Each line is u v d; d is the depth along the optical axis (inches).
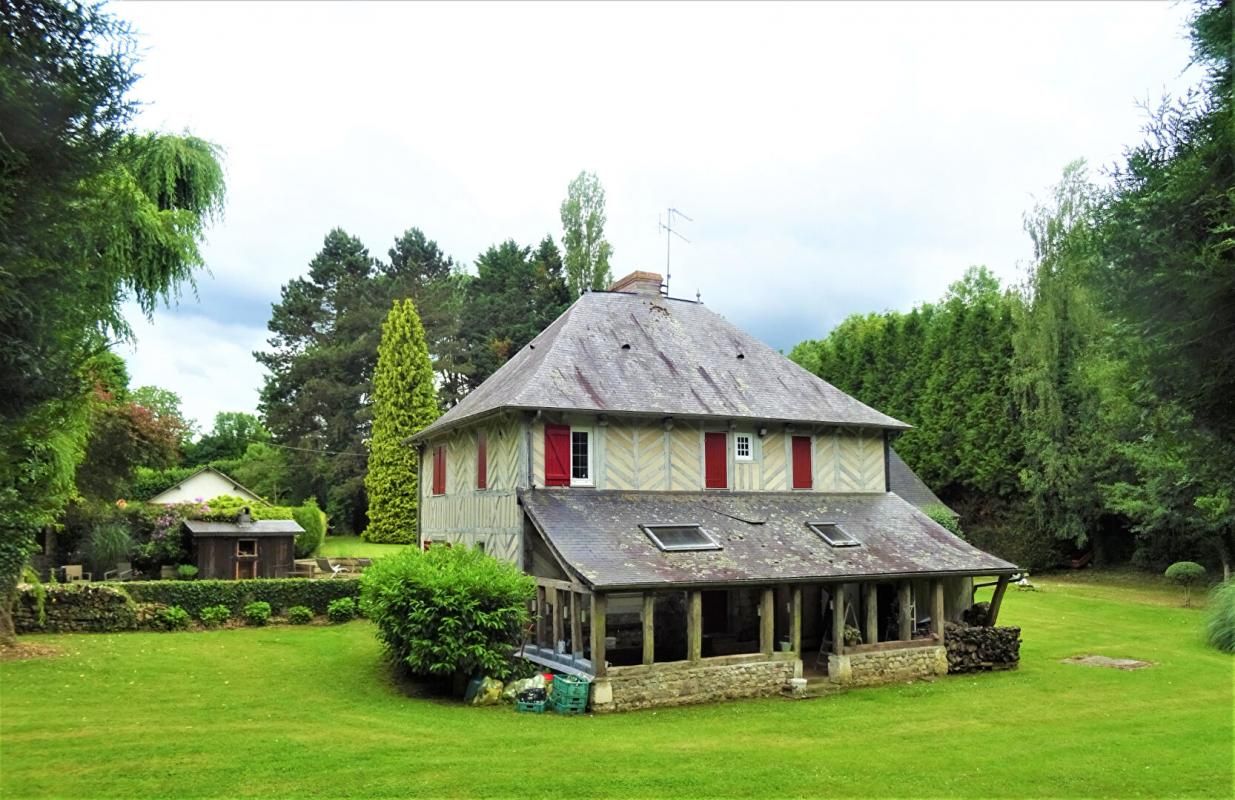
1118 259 307.3
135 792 362.3
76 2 314.0
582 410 703.1
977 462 1457.9
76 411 323.3
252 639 786.8
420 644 579.2
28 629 777.6
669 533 676.1
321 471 1753.2
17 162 283.6
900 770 425.1
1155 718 551.8
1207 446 323.6
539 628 666.2
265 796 361.1
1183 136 305.1
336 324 1868.8
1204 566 1314.0
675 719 544.1
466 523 815.7
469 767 408.8
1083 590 1254.3
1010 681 685.3
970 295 2391.7
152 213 669.9
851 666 667.4
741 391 822.5
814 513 793.6
